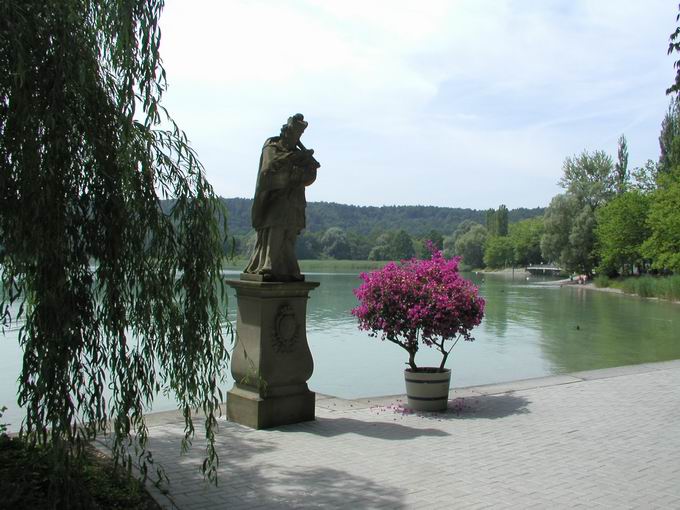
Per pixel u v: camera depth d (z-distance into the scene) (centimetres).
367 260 11419
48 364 384
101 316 439
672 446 683
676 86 807
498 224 10875
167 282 482
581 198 6575
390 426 762
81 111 420
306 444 674
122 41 468
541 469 598
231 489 529
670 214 4044
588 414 838
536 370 1517
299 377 774
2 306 416
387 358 1683
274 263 764
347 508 491
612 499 520
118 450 509
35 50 400
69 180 409
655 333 2281
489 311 3209
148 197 464
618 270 5841
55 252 390
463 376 1437
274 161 752
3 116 393
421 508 493
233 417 774
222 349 509
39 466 465
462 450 660
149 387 478
